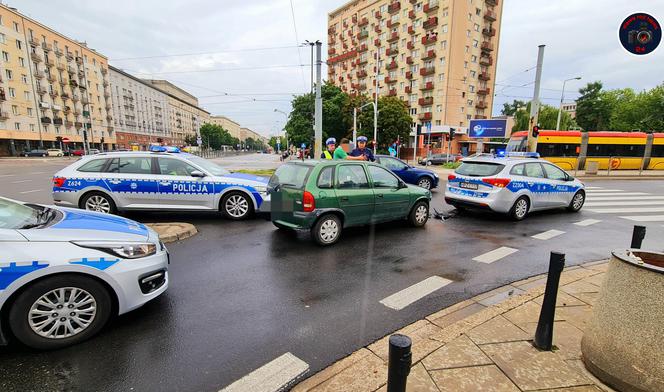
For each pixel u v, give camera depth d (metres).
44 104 56.84
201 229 6.68
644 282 2.03
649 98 48.22
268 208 7.40
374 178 6.36
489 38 50.91
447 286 4.16
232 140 137.88
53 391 2.29
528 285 4.20
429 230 6.98
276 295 3.81
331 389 2.28
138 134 88.62
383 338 2.99
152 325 3.13
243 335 3.01
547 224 7.80
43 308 2.69
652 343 2.00
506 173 7.83
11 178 16.50
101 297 2.88
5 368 2.50
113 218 3.62
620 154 22.95
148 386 2.36
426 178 13.31
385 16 57.47
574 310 3.32
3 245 2.56
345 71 69.25
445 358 2.54
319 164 5.71
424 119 50.59
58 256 2.69
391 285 4.15
